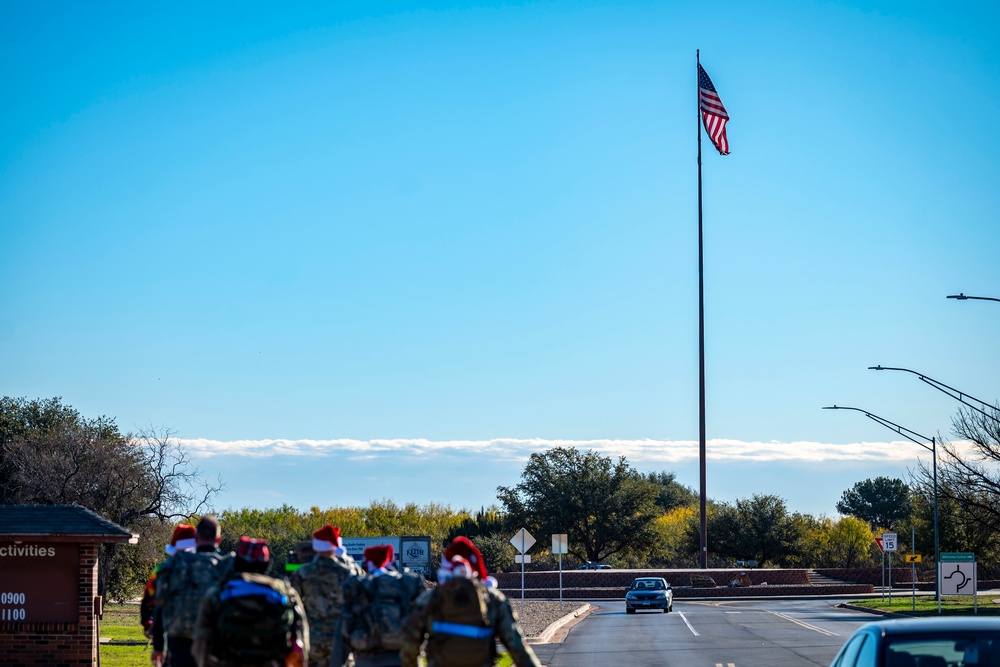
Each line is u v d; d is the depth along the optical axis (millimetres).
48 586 18219
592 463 83250
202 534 9109
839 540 89812
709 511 94500
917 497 67938
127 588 45406
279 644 7492
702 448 68062
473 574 7668
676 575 65188
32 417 52938
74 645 18109
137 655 21812
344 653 8703
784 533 81875
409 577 8789
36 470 43000
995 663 8180
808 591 64500
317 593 9633
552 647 27625
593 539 82562
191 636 8812
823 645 27453
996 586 67188
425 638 7695
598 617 42844
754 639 29703
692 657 24312
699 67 67312
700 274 70125
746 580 65250
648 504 83312
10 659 18094
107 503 42906
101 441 44312
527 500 83188
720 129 65750
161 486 43250
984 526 44594
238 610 7414
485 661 7297
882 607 45094
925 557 72500
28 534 17984
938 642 8453
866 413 41906
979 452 43781
